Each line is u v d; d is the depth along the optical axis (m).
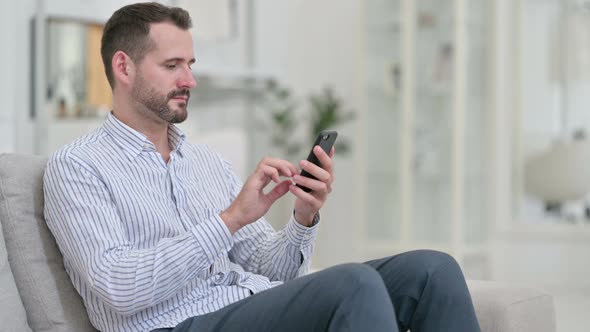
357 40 7.38
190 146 2.95
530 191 7.54
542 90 7.50
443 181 7.08
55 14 5.64
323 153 2.60
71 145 2.60
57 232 2.52
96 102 5.91
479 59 7.11
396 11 7.23
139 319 2.53
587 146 7.36
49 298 2.55
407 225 7.24
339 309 2.21
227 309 2.43
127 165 2.62
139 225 2.56
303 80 8.11
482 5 7.08
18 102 5.50
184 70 2.68
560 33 7.46
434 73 7.10
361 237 7.42
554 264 7.50
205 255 2.45
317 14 8.09
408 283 2.54
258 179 2.52
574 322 5.81
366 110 7.38
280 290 2.36
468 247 7.10
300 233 2.79
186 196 2.74
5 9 5.37
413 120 7.20
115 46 2.69
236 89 7.57
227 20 7.20
